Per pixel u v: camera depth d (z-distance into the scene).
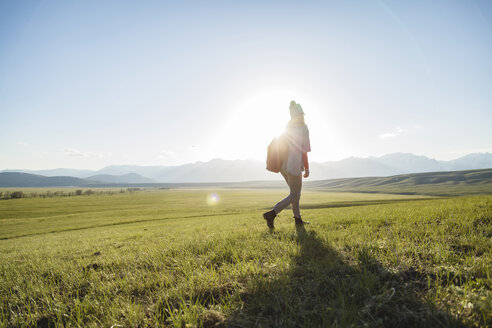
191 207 81.06
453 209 5.06
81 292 2.30
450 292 1.61
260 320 1.54
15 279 2.82
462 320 1.30
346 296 1.67
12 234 31.06
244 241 3.54
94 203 114.62
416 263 2.10
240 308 1.70
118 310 1.80
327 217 6.12
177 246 3.71
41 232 31.83
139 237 6.59
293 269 2.18
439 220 3.94
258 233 4.23
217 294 1.98
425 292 1.64
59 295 2.21
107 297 2.01
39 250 6.20
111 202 119.19
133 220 43.44
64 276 2.71
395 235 3.13
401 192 183.50
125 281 2.33
